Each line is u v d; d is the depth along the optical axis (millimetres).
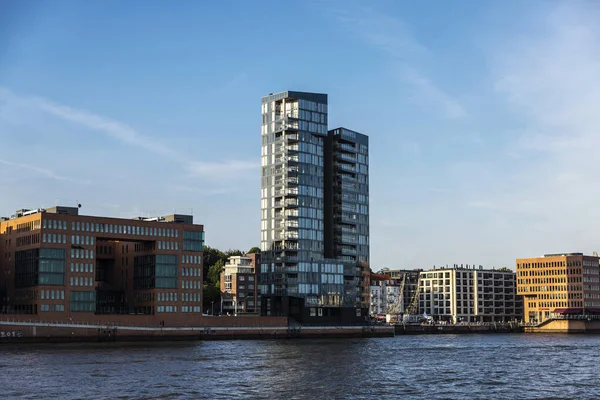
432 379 126312
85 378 122375
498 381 124312
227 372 133750
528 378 129000
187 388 112438
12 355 167000
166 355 170375
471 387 116625
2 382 117250
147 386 113938
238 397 104875
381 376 129875
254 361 156250
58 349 189625
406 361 160375
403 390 112688
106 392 107750
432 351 193500
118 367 140125
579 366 151125
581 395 109250
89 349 190500
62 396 103812
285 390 111750
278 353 180250
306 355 174625
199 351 185375
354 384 118938
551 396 108188
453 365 151625
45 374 127625
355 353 183125
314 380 123438
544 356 177750
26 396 103812
